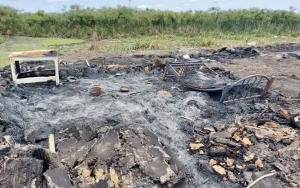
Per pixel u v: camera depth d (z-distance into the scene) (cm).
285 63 1000
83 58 1079
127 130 474
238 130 504
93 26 1928
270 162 441
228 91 597
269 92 655
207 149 469
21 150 427
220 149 459
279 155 452
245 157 450
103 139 456
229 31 1962
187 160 450
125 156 427
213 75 757
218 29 1969
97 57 1081
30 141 467
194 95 622
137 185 395
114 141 452
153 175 404
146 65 866
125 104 584
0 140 453
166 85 693
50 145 452
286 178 411
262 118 545
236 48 1198
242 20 2019
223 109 577
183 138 494
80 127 490
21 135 480
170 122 530
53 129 492
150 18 1966
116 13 1981
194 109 574
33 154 423
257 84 644
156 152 441
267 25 2008
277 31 1980
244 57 1096
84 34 1881
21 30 1884
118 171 411
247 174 423
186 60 972
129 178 402
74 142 462
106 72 801
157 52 1227
